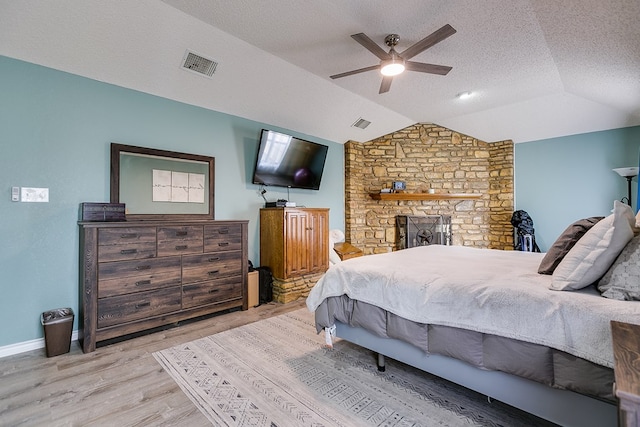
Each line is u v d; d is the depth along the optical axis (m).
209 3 2.37
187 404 1.78
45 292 2.63
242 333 2.86
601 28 2.24
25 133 2.54
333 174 5.58
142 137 3.20
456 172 5.82
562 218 5.17
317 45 2.99
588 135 4.93
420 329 1.81
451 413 1.69
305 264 4.20
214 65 3.13
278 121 4.45
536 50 3.01
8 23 2.24
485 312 1.56
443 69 2.70
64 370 2.19
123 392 1.91
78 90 2.80
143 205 3.18
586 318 1.28
